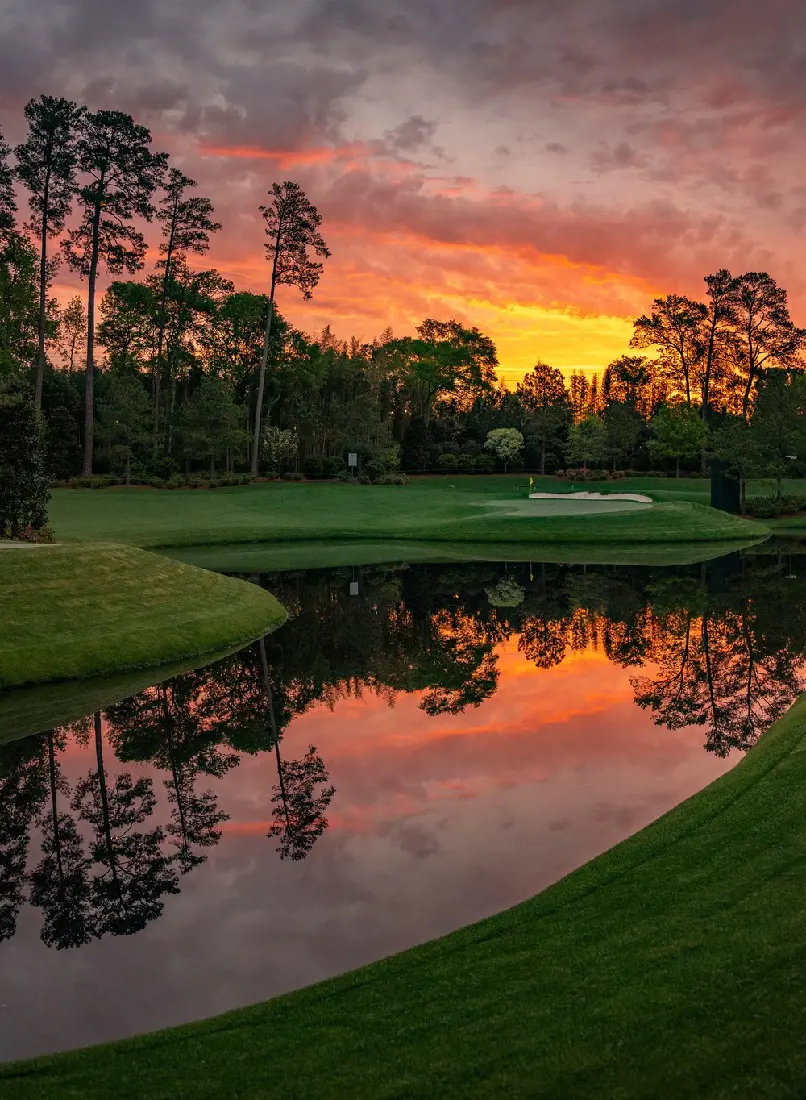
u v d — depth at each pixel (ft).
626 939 26.71
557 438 327.47
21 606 72.59
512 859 36.94
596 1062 20.22
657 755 49.80
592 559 143.84
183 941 31.32
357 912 32.81
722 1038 20.43
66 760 50.60
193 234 256.73
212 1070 22.15
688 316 332.60
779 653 75.51
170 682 67.10
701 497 239.50
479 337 392.88
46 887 35.94
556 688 65.36
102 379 253.03
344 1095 20.27
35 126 211.61
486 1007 23.66
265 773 48.44
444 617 94.94
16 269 244.01
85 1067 23.04
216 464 266.57
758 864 30.91
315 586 116.47
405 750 51.83
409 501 216.33
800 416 220.43
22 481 104.17
